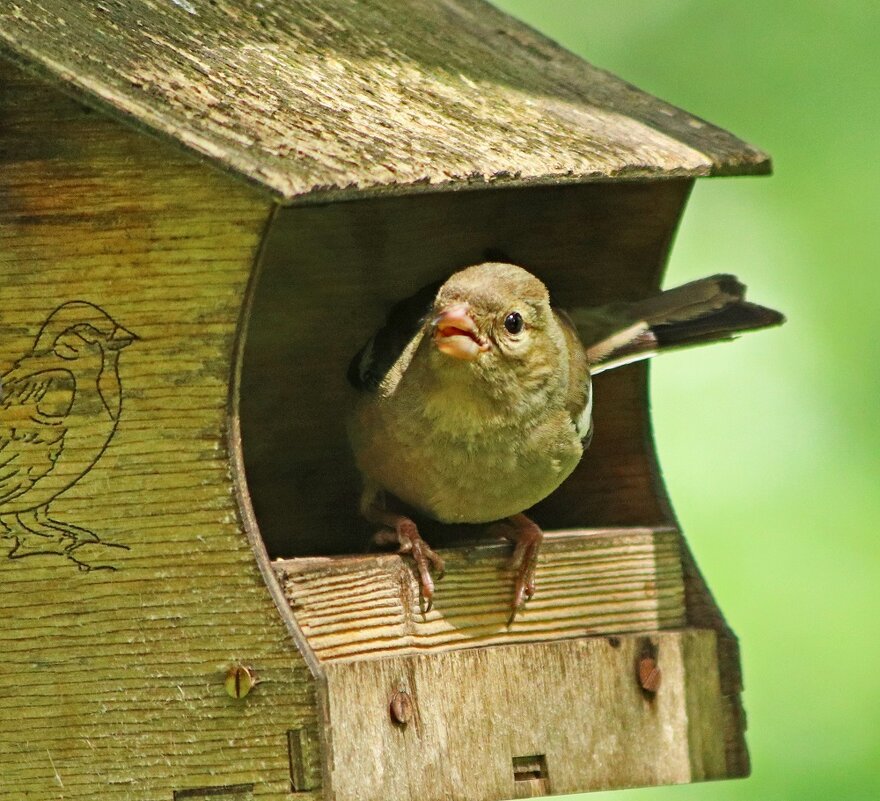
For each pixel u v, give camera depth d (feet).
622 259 33.58
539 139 27.99
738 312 33.19
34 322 24.97
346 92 27.35
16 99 24.85
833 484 47.50
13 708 25.04
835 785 42.63
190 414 24.95
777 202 53.11
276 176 22.50
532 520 33.65
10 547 25.08
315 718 24.62
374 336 31.58
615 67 56.18
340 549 33.58
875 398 49.19
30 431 24.99
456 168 24.95
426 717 26.66
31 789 24.99
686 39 56.13
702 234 52.85
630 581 29.84
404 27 32.68
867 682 44.09
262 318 32.63
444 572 27.78
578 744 28.17
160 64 25.75
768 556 46.11
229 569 24.91
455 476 30.45
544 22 57.16
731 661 29.68
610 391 32.96
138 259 24.86
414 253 33.19
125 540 25.00
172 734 24.86
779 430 48.73
